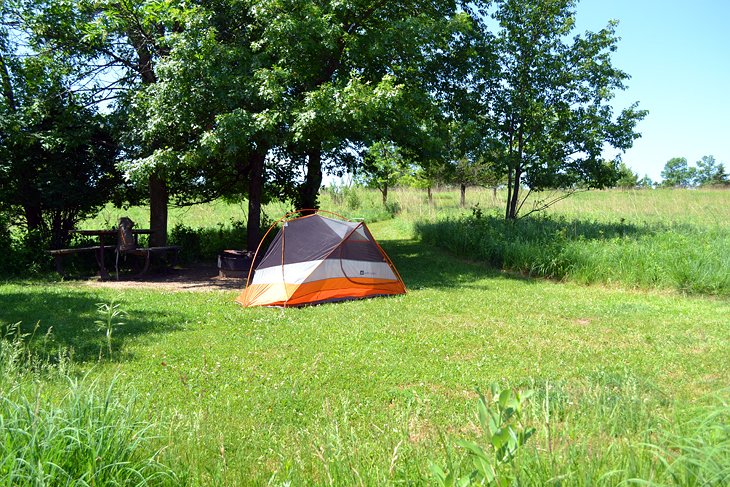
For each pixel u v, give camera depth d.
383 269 11.73
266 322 8.93
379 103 13.09
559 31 18.59
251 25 14.56
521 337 8.04
